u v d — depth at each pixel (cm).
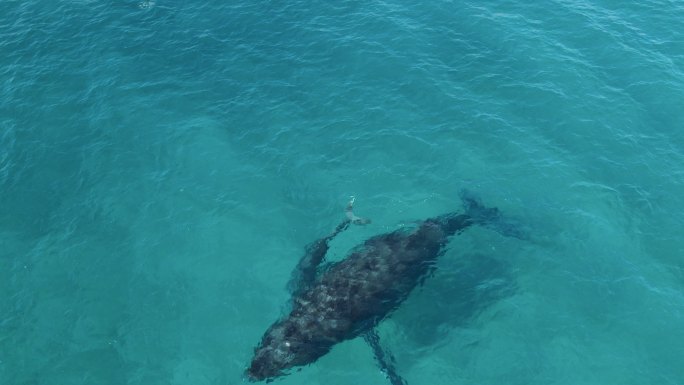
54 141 3525
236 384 2447
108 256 2938
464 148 3422
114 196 3216
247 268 2866
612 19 4309
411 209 3111
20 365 2525
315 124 3603
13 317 2695
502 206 3120
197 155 3428
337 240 2958
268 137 3531
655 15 4338
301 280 2738
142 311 2716
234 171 3338
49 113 3703
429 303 2672
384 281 2608
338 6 4538
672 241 2933
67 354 2564
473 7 4450
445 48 4103
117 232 3044
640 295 2725
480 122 3569
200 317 2684
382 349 2523
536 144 3441
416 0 4550
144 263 2902
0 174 3338
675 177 3228
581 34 4172
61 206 3173
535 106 3662
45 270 2881
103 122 3644
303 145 3475
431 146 3441
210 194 3212
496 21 4306
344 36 4238
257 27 4362
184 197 3200
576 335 2592
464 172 3300
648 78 3803
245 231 3028
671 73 3831
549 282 2783
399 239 2773
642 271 2819
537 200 3147
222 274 2844
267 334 2434
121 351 2575
